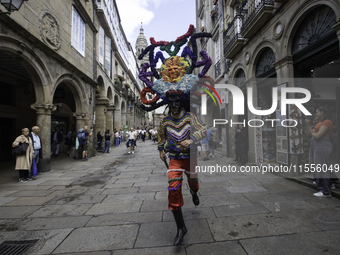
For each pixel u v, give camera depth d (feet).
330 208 8.41
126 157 32.19
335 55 14.02
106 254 6.43
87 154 29.84
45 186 15.17
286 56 16.10
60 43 24.61
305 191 9.51
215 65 35.58
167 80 7.20
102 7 42.27
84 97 32.37
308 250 6.14
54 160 29.84
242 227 7.54
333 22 12.89
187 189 12.85
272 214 8.22
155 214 9.28
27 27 18.63
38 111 21.12
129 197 11.89
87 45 33.96
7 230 8.25
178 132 7.05
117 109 64.34
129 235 7.49
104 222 8.68
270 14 18.22
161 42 7.95
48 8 22.08
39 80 21.01
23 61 19.12
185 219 8.40
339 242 6.41
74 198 12.14
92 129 33.19
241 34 22.08
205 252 6.28
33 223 8.85
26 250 6.82
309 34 14.78
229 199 9.91
